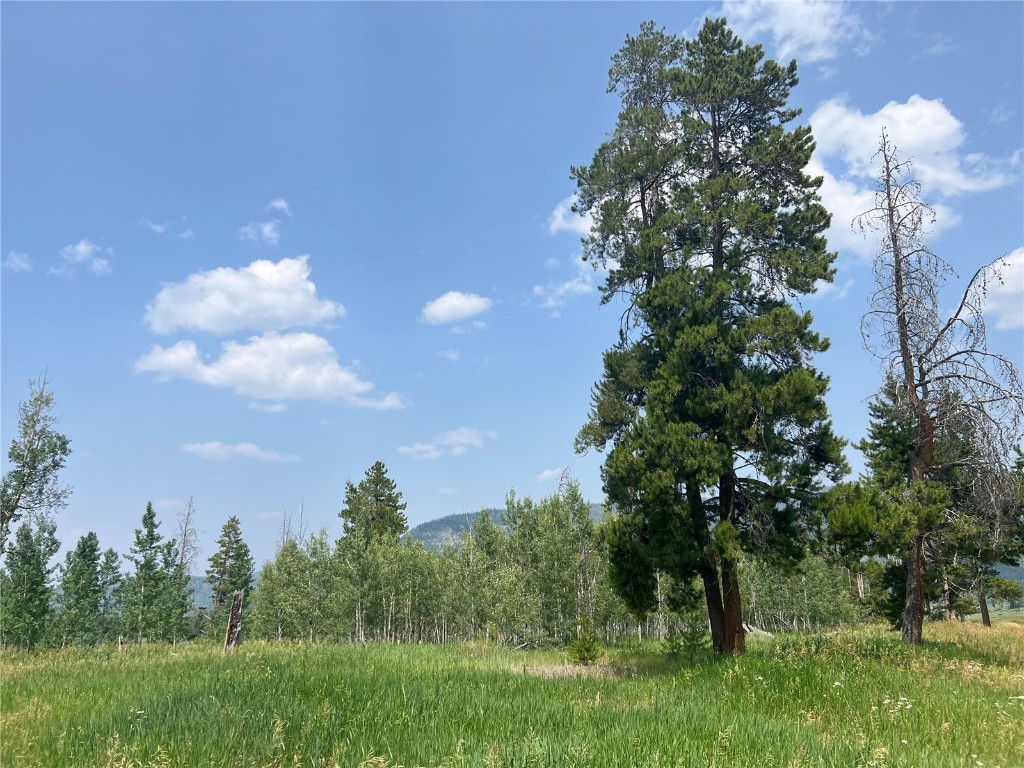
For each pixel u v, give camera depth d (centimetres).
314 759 709
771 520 1770
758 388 1752
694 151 2053
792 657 1468
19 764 707
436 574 4062
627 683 1409
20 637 3584
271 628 4831
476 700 1040
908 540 1549
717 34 2075
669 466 1698
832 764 713
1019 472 1864
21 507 3225
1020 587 3206
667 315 1936
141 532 4334
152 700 1002
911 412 1844
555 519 3566
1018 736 889
